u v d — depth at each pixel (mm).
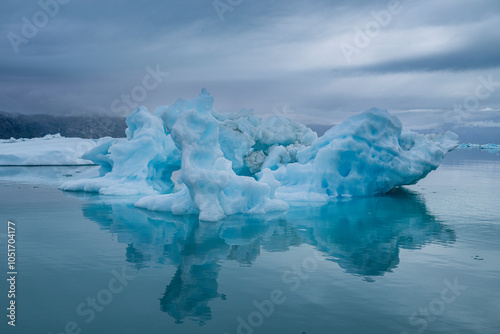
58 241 9375
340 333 4996
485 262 7891
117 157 18891
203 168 12398
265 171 14984
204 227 11000
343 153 16859
